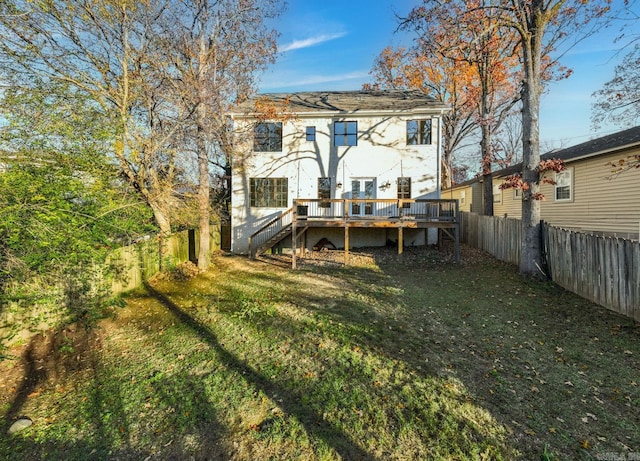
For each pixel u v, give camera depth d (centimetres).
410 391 378
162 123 998
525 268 890
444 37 1045
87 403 378
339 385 394
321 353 479
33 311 558
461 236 1739
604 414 328
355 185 1587
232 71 1150
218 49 1088
